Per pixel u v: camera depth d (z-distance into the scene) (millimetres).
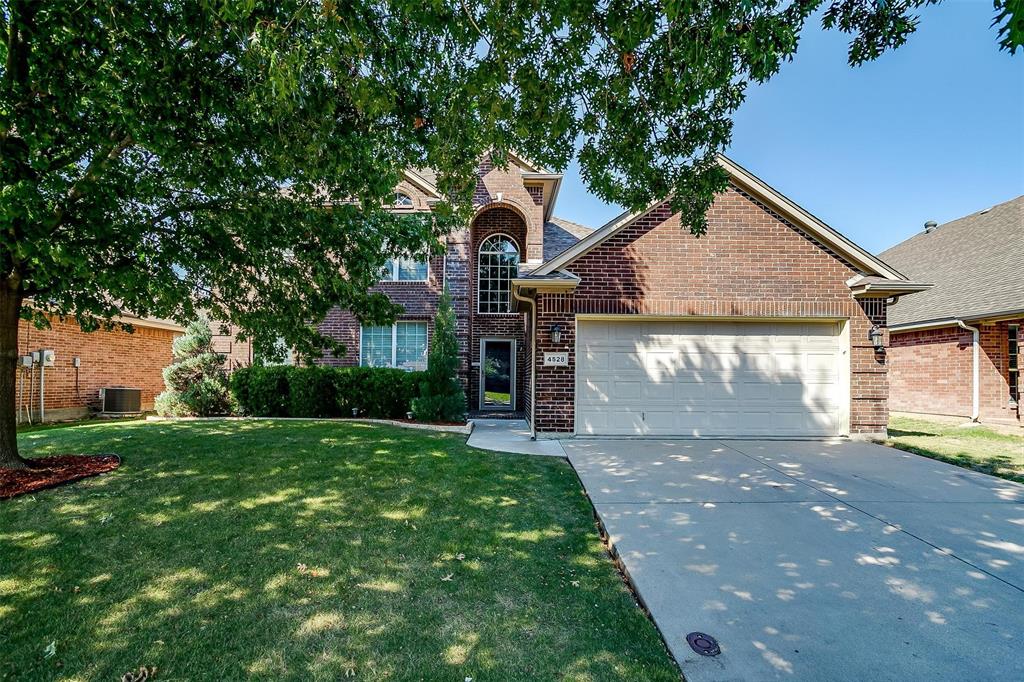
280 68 3477
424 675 2492
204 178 5555
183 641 2758
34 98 4281
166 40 4059
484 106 4590
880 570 3668
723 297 8820
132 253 5828
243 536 4184
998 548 4070
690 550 4000
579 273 8852
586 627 2939
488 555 3941
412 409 10664
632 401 8938
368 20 4172
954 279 13695
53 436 7969
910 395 13930
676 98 4379
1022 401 10938
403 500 5180
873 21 3875
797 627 2920
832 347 9000
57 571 3514
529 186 13867
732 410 8938
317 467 6289
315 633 2846
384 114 4930
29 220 4078
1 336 5754
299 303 7625
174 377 11484
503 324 14336
